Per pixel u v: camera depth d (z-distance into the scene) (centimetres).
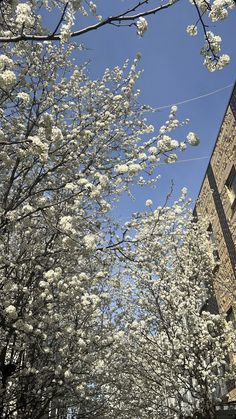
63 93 723
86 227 619
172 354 1009
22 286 630
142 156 550
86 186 494
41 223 691
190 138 520
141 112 788
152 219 656
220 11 385
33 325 622
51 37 377
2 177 668
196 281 1158
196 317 1022
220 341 1080
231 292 1119
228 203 1209
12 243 708
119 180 678
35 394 702
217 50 414
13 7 428
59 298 635
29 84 652
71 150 638
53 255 663
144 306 1097
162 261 1089
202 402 948
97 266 766
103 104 770
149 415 1088
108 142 729
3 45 613
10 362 705
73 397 855
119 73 793
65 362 677
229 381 1102
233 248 1165
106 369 889
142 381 1066
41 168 621
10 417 753
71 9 488
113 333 817
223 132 1230
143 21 392
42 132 462
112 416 977
